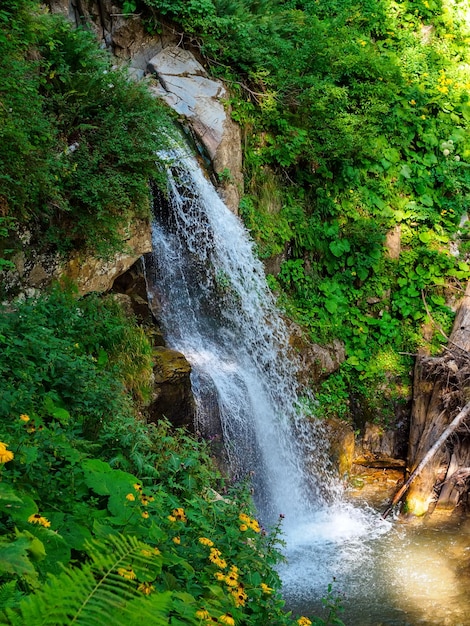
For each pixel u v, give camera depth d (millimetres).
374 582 5711
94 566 1733
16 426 2975
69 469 3102
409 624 5086
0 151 4641
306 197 9289
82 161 5566
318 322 8789
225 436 6473
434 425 7758
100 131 5836
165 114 6547
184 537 3219
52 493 2881
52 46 5727
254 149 8844
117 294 6055
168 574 2727
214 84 8336
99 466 3271
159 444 4391
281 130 8914
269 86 8961
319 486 7582
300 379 8188
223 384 6680
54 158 5203
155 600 1690
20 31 5234
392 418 8625
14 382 3707
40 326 4352
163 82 8078
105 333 5406
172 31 8555
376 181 9688
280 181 9094
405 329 9172
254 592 3139
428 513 7145
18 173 4703
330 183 9406
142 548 1966
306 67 9391
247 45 8781
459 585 5637
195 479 4199
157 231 7047
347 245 9211
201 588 2852
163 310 6965
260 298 8227
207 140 7926
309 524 7008
